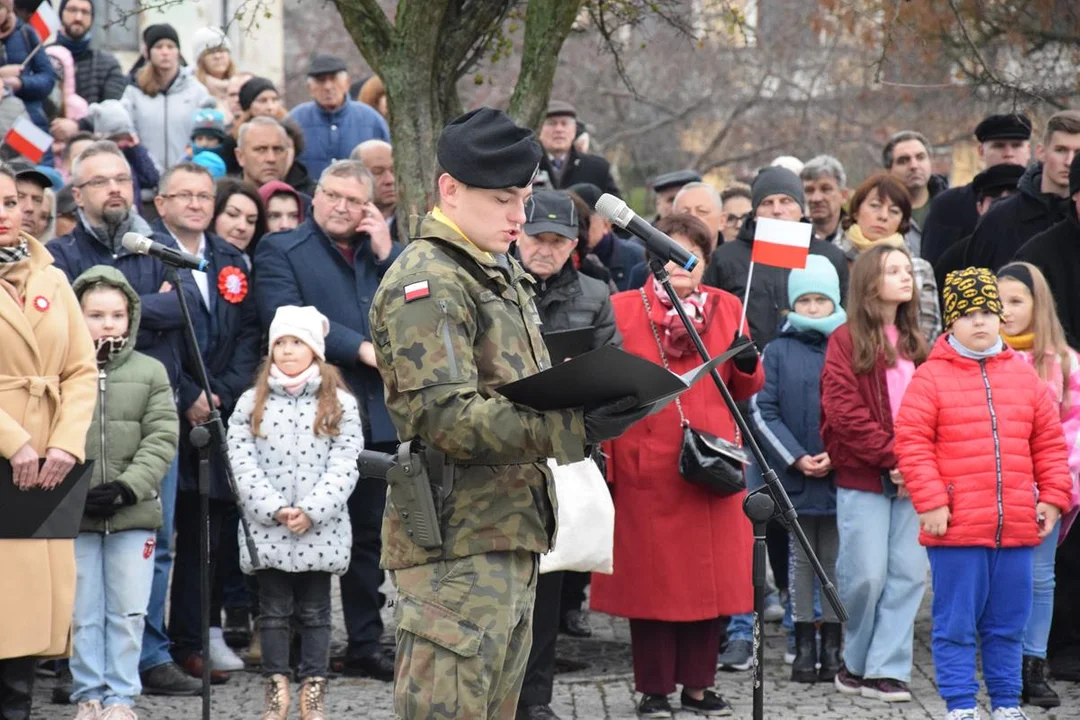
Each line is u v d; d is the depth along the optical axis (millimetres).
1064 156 9203
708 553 7656
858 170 24750
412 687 4930
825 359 8289
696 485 7656
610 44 10281
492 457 4816
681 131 26078
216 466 8492
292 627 8859
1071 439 7965
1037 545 7418
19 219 7277
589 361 4520
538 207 7520
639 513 7664
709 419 7766
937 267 10328
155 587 8172
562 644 9492
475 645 4863
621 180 26297
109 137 11477
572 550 6973
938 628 7336
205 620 6812
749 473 8898
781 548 9805
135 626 7480
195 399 8445
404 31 8898
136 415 7641
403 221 8945
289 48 28078
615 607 7680
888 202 9750
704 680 7738
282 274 8586
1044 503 7352
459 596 4898
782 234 7625
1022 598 7285
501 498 4938
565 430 4672
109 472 7504
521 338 5020
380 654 8531
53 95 12398
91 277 7688
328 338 8406
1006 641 7324
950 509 7277
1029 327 8102
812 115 24609
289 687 7883
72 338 7289
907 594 8016
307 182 10680
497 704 5090
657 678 7660
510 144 4980
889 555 8055
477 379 4926
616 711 7840
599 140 25766
